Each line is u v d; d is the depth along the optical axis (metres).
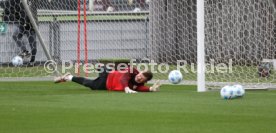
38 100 26.89
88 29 47.34
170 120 20.67
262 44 42.38
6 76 40.84
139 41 46.88
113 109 23.58
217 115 21.86
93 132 18.44
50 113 22.44
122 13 47.16
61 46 47.12
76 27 46.91
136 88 30.64
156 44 45.84
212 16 42.03
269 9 42.38
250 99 27.03
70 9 48.81
